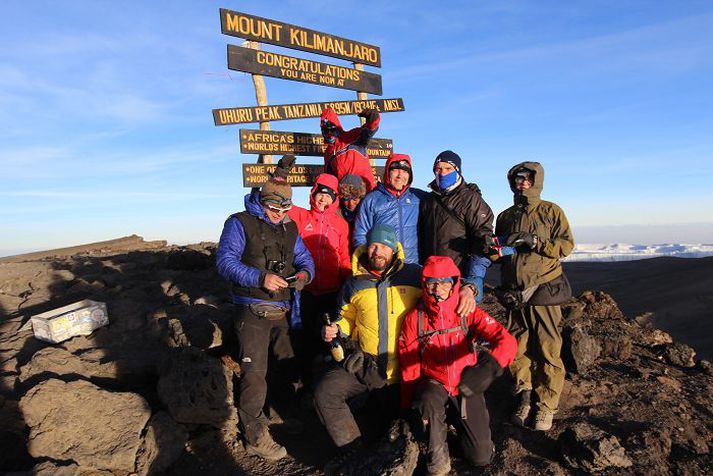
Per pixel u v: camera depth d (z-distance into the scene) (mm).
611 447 3234
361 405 3414
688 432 3793
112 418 3311
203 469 3328
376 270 3424
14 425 3385
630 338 5531
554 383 3740
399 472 2812
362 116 5594
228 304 5406
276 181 3875
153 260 8898
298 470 3346
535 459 3420
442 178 3887
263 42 6824
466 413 3150
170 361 3703
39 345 4523
